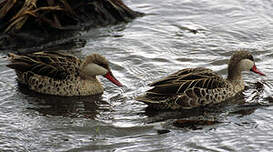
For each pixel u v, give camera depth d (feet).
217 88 50.75
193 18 70.59
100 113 48.65
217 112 48.91
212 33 66.28
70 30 66.33
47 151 42.32
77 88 52.34
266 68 57.67
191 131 45.42
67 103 50.83
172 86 49.39
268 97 51.62
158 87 49.32
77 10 68.28
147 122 46.98
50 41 63.82
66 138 44.34
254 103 50.39
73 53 60.59
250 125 46.24
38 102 50.88
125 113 48.70
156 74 56.13
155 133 45.16
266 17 70.74
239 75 53.36
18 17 64.44
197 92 49.73
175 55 60.70
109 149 42.73
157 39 64.49
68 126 46.19
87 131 45.47
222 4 74.69
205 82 50.26
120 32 66.49
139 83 54.34
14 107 49.57
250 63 53.62
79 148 42.83
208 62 59.11
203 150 42.45
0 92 52.34
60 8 65.62
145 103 50.55
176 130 45.62
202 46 62.90
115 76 55.67
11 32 64.03
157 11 72.54
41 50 61.67
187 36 65.46
